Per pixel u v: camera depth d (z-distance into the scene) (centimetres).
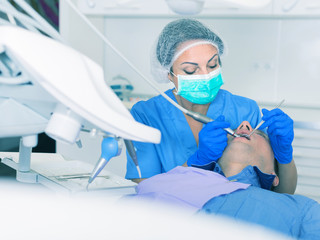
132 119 66
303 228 100
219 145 131
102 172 112
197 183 113
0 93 65
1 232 48
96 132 71
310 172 214
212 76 147
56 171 111
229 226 66
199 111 164
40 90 65
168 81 170
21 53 55
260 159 136
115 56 312
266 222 97
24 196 64
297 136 216
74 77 59
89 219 53
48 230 49
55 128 65
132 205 72
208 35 147
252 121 166
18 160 118
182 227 56
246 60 292
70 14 274
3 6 69
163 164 158
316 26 280
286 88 290
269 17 285
